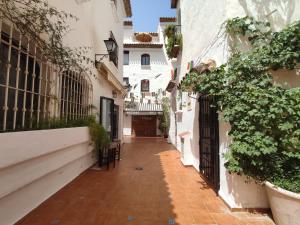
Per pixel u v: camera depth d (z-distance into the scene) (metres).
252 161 3.49
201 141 6.25
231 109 3.77
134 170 6.96
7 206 3.12
